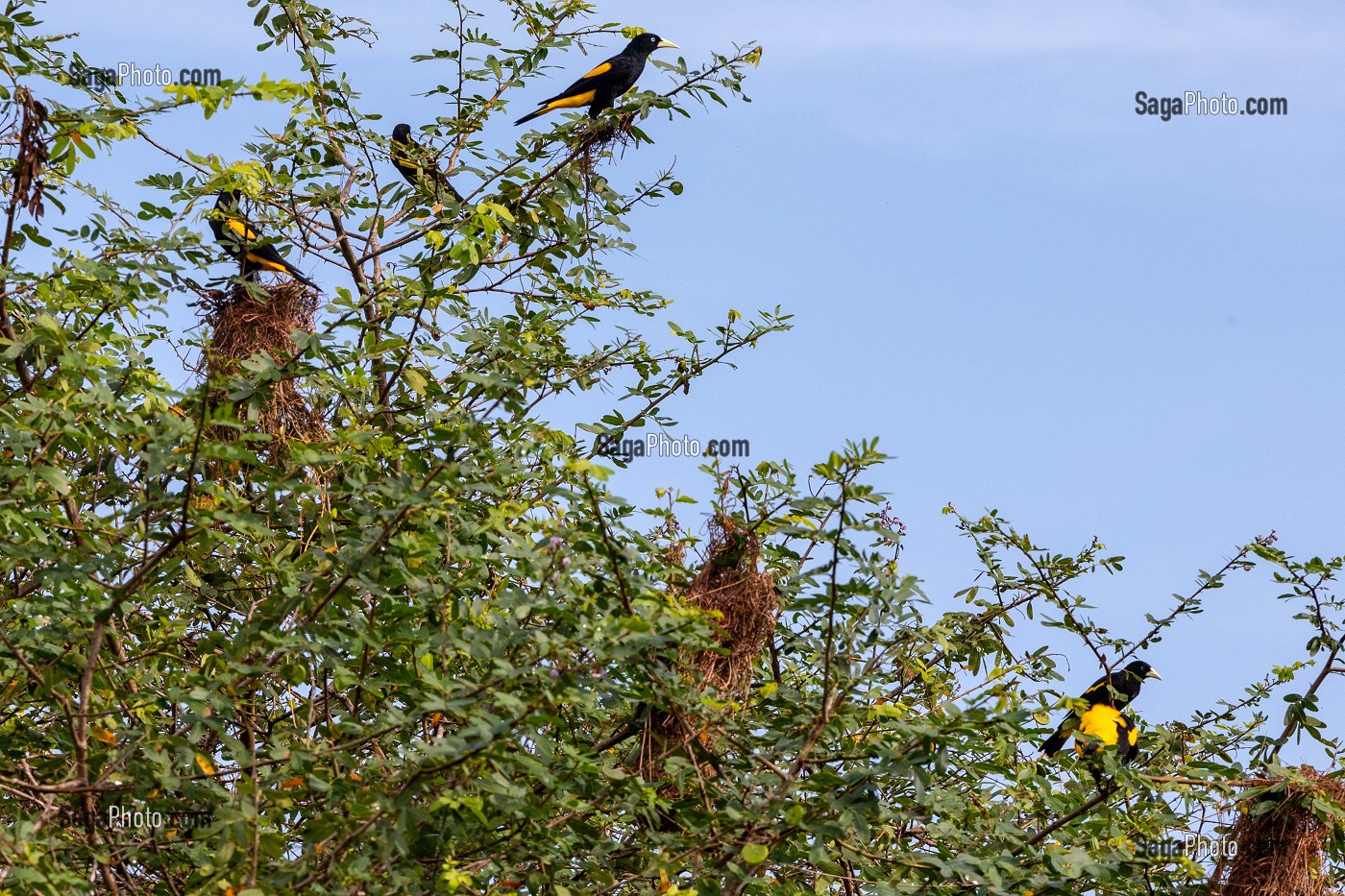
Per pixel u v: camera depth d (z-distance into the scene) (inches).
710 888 369.1
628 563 383.9
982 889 386.9
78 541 434.6
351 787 371.9
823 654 404.8
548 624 373.1
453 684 345.1
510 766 364.5
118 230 471.5
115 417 388.2
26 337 436.5
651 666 378.6
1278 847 438.9
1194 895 443.2
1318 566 482.9
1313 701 474.9
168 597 482.0
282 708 467.5
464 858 389.4
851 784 372.5
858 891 434.6
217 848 363.6
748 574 408.2
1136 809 483.2
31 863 324.5
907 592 379.9
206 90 359.6
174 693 372.2
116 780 381.7
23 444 375.9
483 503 463.8
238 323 490.0
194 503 384.2
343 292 470.9
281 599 390.0
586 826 404.8
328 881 357.1
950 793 425.4
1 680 420.2
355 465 439.8
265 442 445.4
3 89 428.5
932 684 482.6
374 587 377.1
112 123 431.8
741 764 398.9
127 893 417.1
